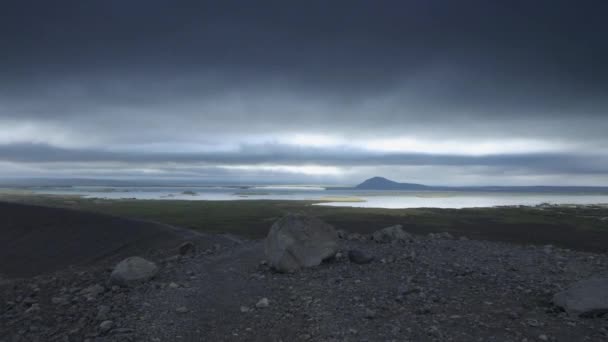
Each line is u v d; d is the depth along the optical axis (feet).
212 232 169.68
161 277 56.49
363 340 32.45
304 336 34.32
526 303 39.22
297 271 56.08
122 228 145.18
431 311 37.83
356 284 48.01
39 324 40.45
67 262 122.62
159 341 34.88
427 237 88.07
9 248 137.80
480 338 31.53
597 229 192.03
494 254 65.10
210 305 43.96
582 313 34.71
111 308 43.57
